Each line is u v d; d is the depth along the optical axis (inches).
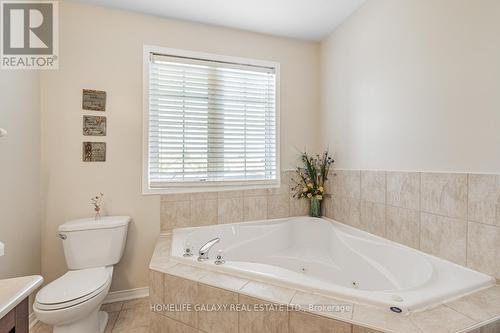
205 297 50.5
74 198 78.7
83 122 79.0
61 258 77.7
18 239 64.8
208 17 87.4
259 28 95.0
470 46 51.4
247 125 98.7
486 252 49.1
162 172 88.6
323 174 101.0
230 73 95.8
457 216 54.1
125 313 74.9
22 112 67.2
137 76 84.3
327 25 93.4
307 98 106.0
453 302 42.1
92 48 80.0
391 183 70.9
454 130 54.6
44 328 67.7
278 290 46.6
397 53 68.6
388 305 39.8
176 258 61.2
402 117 67.2
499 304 41.5
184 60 89.0
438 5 57.5
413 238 64.1
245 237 90.4
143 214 85.1
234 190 95.2
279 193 101.5
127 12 83.3
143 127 84.9
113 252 74.2
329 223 92.5
